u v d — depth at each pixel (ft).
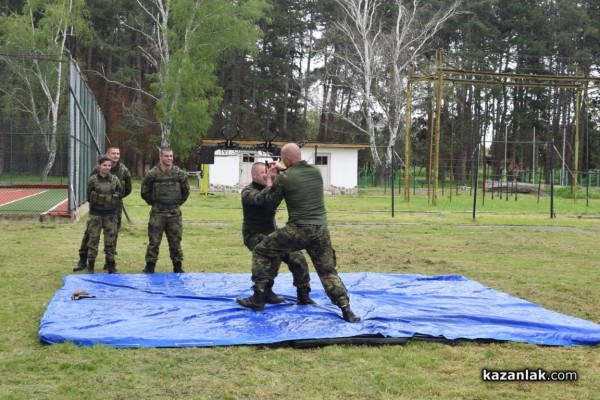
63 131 130.00
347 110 199.21
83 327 20.54
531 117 200.85
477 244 48.19
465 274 34.50
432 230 57.67
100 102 182.80
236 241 46.65
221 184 117.39
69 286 26.96
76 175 59.21
